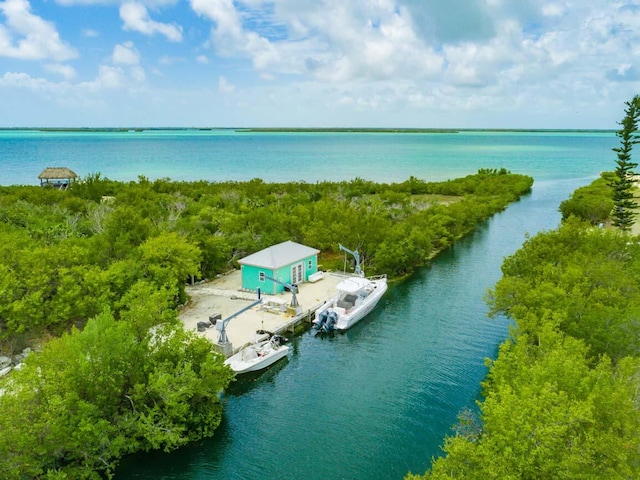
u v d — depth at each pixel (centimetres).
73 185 7719
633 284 2661
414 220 5753
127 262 3219
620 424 1306
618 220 5584
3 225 4262
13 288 2666
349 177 13425
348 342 3161
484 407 1489
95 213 5128
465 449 1380
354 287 3594
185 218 5300
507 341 1819
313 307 3562
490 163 17888
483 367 2795
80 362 1858
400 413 2344
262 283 3847
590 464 1247
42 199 6731
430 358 2922
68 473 1747
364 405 2420
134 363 2033
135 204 6269
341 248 4316
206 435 2123
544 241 3256
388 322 3494
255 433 2181
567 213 6694
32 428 1652
